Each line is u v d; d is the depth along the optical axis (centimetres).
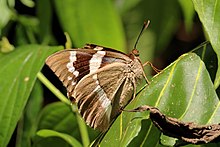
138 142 44
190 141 43
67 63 45
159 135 44
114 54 45
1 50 54
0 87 48
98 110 45
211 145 45
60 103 54
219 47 42
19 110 48
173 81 44
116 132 44
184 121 43
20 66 49
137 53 46
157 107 43
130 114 44
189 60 44
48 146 54
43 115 54
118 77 45
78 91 45
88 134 53
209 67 44
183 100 43
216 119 43
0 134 48
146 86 44
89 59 45
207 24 42
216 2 42
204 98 43
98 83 45
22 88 48
